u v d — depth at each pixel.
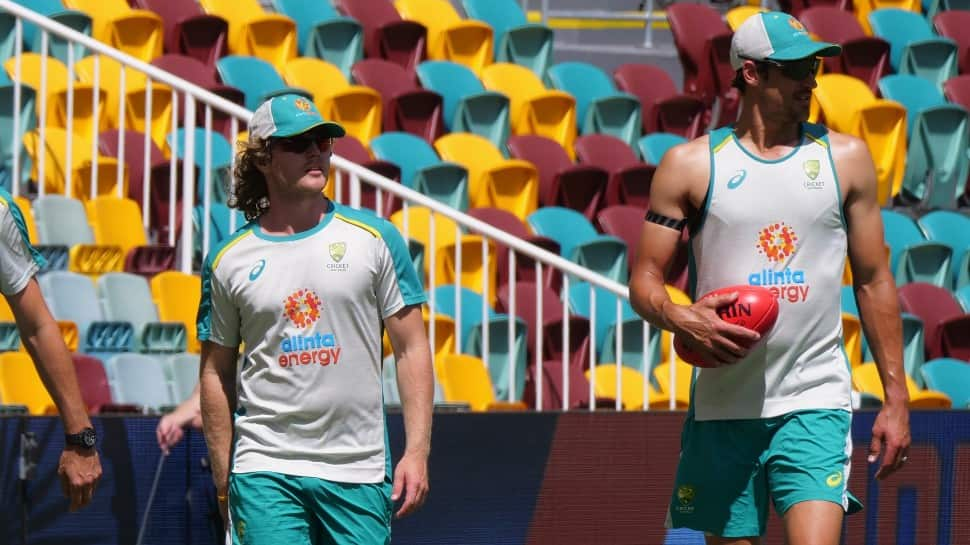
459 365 25.30
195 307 25.52
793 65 14.20
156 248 26.64
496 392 27.77
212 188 29.77
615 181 36.16
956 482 20.66
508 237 24.69
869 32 46.38
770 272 14.41
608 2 56.06
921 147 39.16
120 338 23.97
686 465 14.99
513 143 36.69
